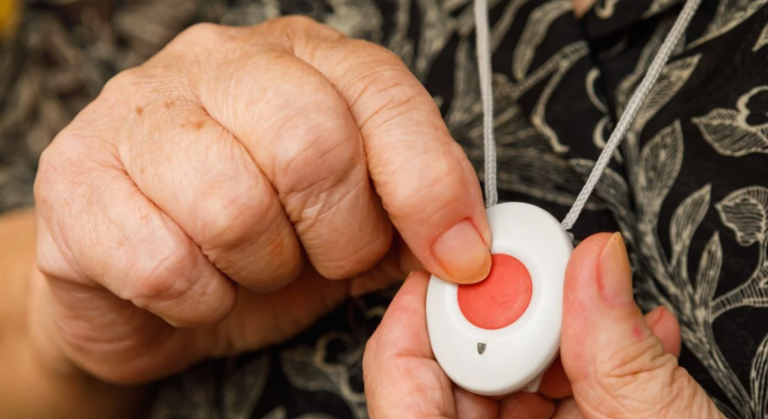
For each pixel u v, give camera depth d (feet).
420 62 1.58
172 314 1.34
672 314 1.31
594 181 1.34
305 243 1.34
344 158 1.29
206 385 1.57
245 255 1.31
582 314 1.24
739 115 1.33
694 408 1.24
